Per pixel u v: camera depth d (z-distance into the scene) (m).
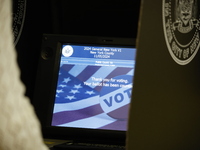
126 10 1.29
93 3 1.30
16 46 1.14
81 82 1.14
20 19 1.15
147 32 0.61
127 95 1.12
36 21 1.24
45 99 1.14
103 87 1.13
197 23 0.84
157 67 0.65
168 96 0.69
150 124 0.63
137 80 0.58
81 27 1.34
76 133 1.10
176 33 0.73
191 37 0.80
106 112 1.11
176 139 0.73
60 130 1.11
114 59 1.14
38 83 1.15
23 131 0.25
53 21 1.31
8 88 0.24
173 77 0.71
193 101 0.80
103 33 1.33
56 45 1.17
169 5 0.70
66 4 1.30
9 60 0.25
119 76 1.13
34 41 1.24
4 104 0.24
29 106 0.26
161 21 0.66
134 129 0.58
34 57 1.25
